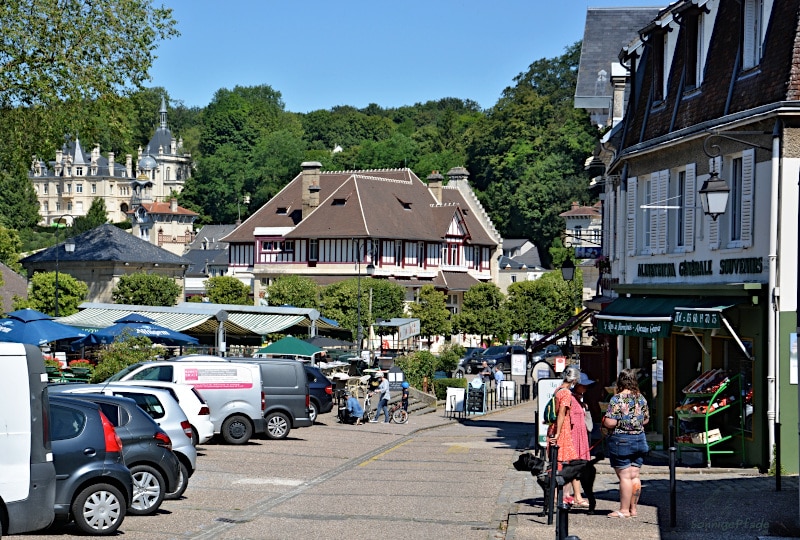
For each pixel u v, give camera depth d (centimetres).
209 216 19138
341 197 9675
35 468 1338
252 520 1642
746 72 2178
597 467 2208
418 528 1570
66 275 7125
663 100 2625
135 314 4197
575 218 10094
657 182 2619
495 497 1903
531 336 8975
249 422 2900
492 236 11188
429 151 17225
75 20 3669
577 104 4216
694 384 2225
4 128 3688
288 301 7512
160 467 1705
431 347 9231
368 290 7494
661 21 2612
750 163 2117
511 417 4425
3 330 3803
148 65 3816
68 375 3662
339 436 3272
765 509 1633
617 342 3262
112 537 1488
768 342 2052
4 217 16375
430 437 3347
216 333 4825
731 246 2216
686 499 1741
